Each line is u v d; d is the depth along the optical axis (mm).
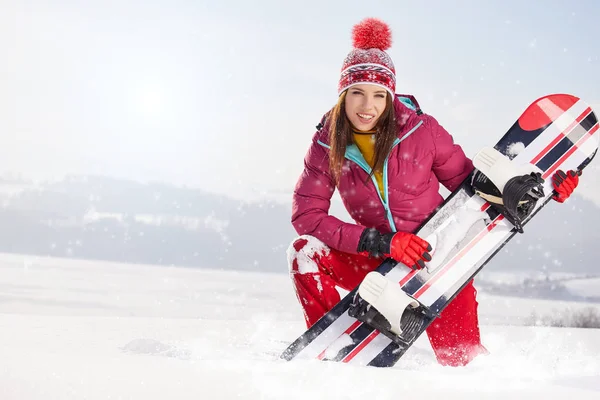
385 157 1988
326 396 1188
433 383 1327
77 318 3189
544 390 1314
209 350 1926
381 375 1373
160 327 2871
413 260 1888
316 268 2004
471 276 1985
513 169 1949
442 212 2039
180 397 1135
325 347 1879
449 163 2082
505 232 2035
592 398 1275
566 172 2119
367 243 1918
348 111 1983
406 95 2145
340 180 2055
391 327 1802
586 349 2549
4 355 1396
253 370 1354
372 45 2014
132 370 1297
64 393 1135
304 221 2031
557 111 2193
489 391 1282
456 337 2102
